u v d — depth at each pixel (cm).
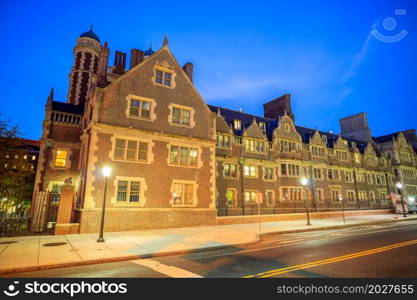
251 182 3247
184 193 2214
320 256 1077
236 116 3816
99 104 1973
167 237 1605
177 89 2380
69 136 2556
